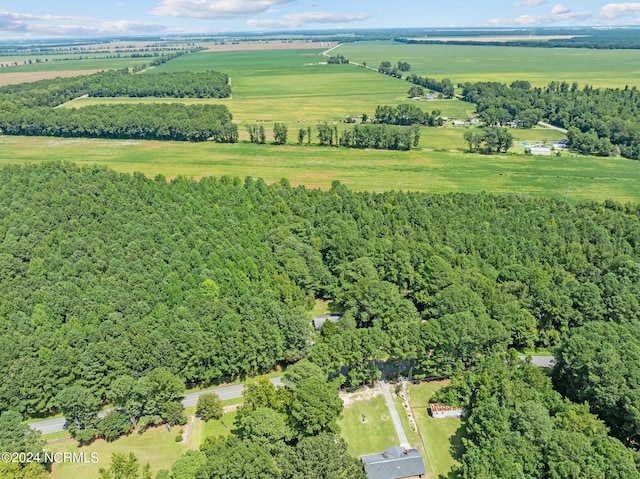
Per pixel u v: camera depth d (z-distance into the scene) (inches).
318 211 7007.9
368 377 4210.1
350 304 4965.6
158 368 3902.6
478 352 4335.6
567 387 3978.8
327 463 3026.6
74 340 4212.6
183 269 5319.9
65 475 3459.6
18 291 4953.3
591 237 6161.4
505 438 3206.2
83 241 5856.3
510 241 5925.2
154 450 3663.9
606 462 2974.9
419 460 3410.4
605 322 4279.0
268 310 4648.1
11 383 3846.0
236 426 3878.0
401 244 5728.3
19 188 7731.3
